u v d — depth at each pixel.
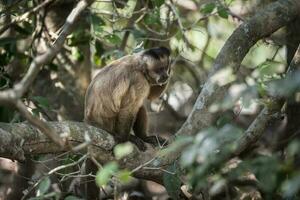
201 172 7.06
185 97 17.66
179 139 7.23
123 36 16.75
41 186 8.41
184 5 18.47
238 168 7.91
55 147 9.88
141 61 12.86
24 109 7.15
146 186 14.66
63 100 14.96
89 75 15.58
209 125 11.04
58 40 8.81
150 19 14.04
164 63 12.97
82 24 14.10
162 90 13.55
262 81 10.24
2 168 14.27
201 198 11.54
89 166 11.84
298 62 11.30
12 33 15.33
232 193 11.90
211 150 6.81
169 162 10.73
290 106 13.17
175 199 10.24
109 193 13.58
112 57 15.00
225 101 7.39
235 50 11.91
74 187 12.07
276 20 12.45
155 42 16.47
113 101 12.37
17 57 14.04
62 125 10.09
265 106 10.95
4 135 9.24
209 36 17.67
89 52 15.62
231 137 7.03
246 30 12.18
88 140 8.23
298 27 14.23
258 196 11.75
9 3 13.45
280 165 7.20
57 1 13.97
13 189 13.45
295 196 9.29
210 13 14.79
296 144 6.65
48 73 15.06
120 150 7.48
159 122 17.14
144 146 12.28
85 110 12.74
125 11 17.61
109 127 12.48
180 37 15.08
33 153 9.80
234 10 18.08
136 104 12.52
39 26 14.45
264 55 18.50
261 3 15.89
